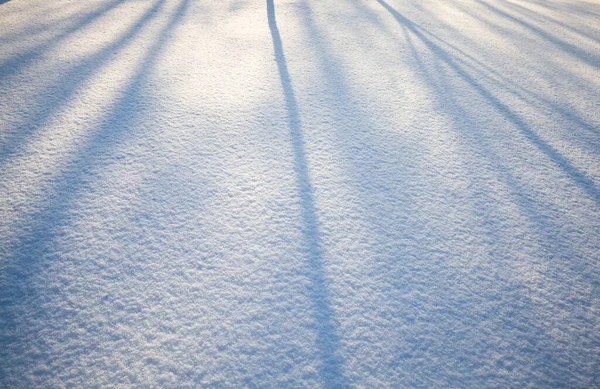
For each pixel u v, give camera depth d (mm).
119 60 3729
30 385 1288
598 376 1472
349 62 4156
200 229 1931
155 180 2225
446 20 6305
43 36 4180
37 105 2854
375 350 1477
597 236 2100
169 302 1583
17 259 1697
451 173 2500
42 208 1969
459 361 1468
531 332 1597
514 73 4289
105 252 1770
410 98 3469
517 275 1838
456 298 1703
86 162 2311
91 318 1502
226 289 1652
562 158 2756
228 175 2312
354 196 2232
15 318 1477
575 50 5395
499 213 2199
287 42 4555
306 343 1479
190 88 3299
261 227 1971
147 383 1321
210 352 1423
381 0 7137
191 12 5445
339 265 1806
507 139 2939
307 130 2832
